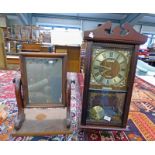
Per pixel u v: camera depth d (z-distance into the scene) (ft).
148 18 21.62
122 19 21.72
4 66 9.62
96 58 2.91
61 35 9.60
